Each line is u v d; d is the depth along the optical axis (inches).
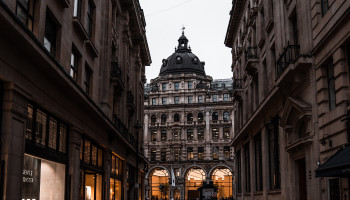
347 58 586.6
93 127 935.0
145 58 2126.0
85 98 792.9
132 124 1680.6
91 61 971.3
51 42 703.7
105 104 1069.1
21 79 530.9
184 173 3344.0
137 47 1813.5
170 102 3531.0
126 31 1460.4
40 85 601.6
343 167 476.1
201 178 3430.1
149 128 3516.2
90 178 965.8
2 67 474.6
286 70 770.2
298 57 717.3
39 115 625.3
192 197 2807.6
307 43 723.4
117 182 1333.7
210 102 3420.3
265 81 1154.0
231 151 3319.4
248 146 1562.5
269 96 987.9
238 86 1583.4
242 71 1608.0
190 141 3420.3
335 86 611.2
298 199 815.7
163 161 3385.8
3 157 485.4
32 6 613.9
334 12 607.8
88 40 904.9
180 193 3316.9
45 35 674.2
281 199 924.6
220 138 3373.5
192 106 3469.5
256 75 1279.5
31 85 566.6
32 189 592.7
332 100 653.3
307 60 709.9
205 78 3607.3
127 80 1574.8
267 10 1066.7
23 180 558.3
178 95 3526.1
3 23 442.6
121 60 1429.6
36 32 614.5
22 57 530.3
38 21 617.9
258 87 1270.9
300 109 730.2
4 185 479.8
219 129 3395.7
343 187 575.2
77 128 799.1
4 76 480.1
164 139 3489.2
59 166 722.2
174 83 3582.7
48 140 661.3
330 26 622.5
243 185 1619.1
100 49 1095.0
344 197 570.3
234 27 1818.4
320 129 681.0
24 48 514.0
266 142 1137.4
